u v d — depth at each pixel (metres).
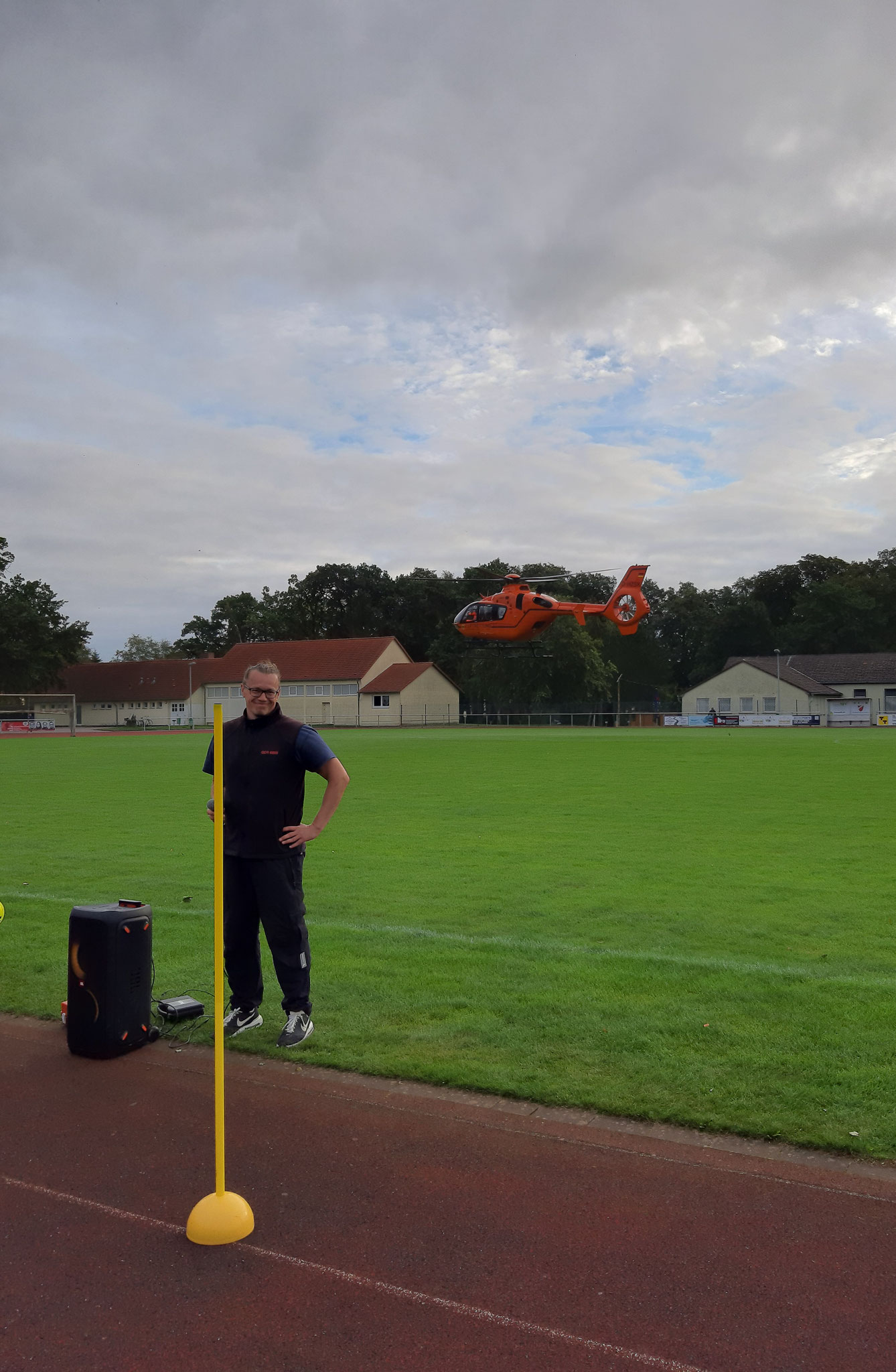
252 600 123.38
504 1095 4.46
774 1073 4.61
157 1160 3.89
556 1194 3.56
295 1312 2.90
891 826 13.98
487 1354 2.70
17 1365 2.67
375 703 86.75
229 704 91.00
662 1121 4.15
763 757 31.88
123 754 37.00
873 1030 5.24
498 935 7.62
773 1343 2.73
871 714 89.12
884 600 107.31
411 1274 3.08
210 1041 5.31
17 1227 3.39
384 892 9.41
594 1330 2.79
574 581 105.44
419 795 18.95
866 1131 3.98
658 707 93.81
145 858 11.43
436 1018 5.54
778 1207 3.45
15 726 68.88
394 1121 4.22
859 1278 3.02
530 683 88.06
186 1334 2.80
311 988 6.17
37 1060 5.05
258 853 5.23
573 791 19.61
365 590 110.50
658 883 9.80
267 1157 3.90
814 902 8.82
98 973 5.04
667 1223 3.35
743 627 108.19
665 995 5.93
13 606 80.50
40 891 9.42
